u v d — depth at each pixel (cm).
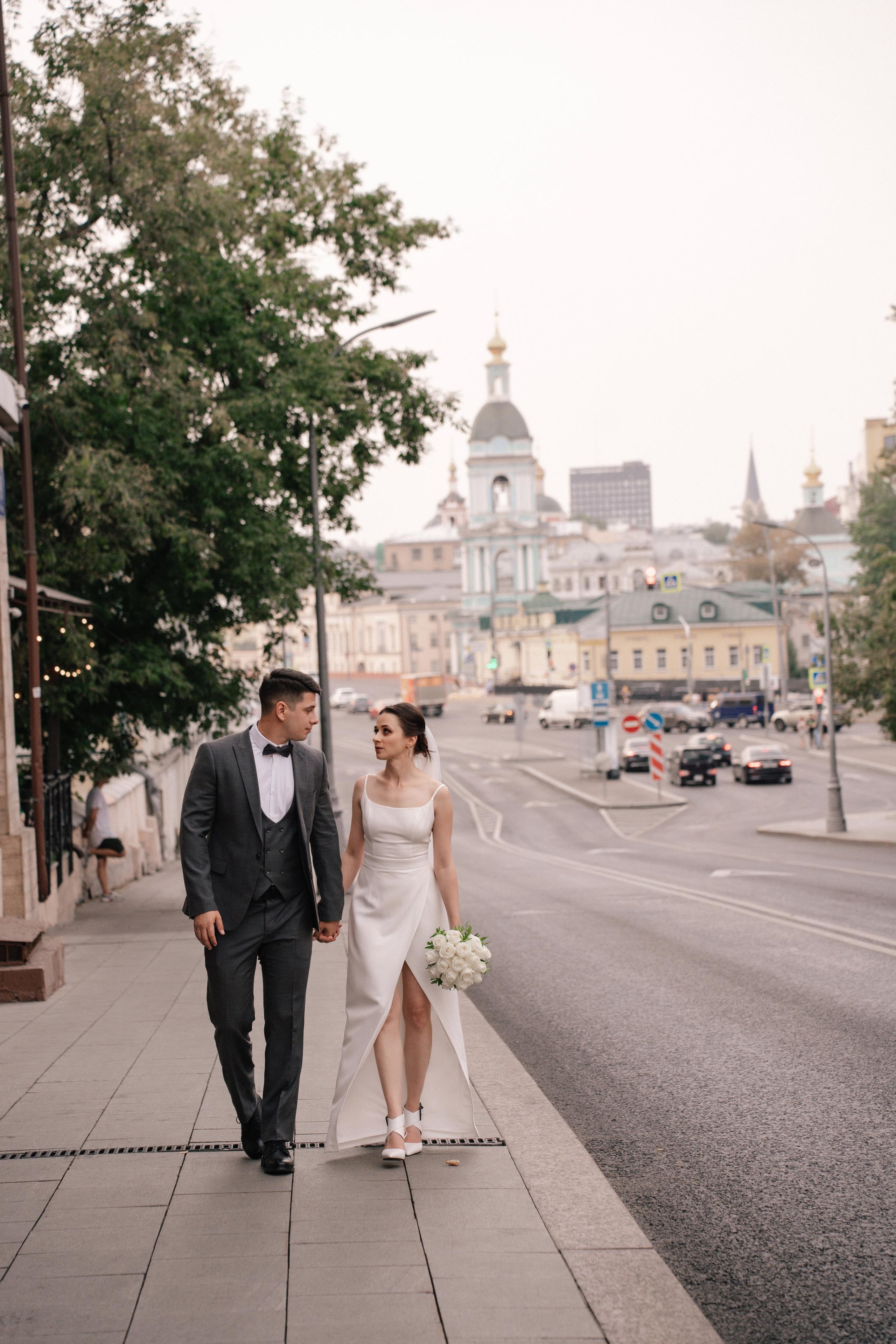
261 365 2003
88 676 1822
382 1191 492
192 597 2009
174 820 3738
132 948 1298
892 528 7300
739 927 1461
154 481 1794
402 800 539
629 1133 616
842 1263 446
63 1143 556
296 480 2303
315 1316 380
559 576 15450
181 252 1834
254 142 2427
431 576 15550
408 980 545
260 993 996
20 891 1211
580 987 1069
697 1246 465
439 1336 367
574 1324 376
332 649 15600
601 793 5175
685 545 18262
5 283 1661
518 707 6519
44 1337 366
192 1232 448
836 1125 619
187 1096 638
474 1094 669
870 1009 913
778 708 8019
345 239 2522
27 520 1388
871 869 2500
